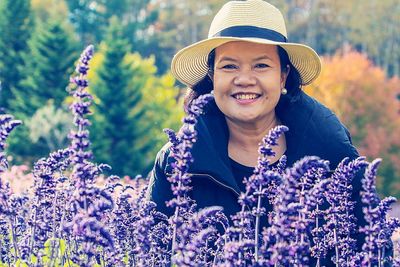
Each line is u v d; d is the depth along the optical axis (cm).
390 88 5116
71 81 305
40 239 375
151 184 487
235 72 454
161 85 5431
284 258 297
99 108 4728
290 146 473
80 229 276
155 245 362
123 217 384
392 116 5088
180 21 9062
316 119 473
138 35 8894
